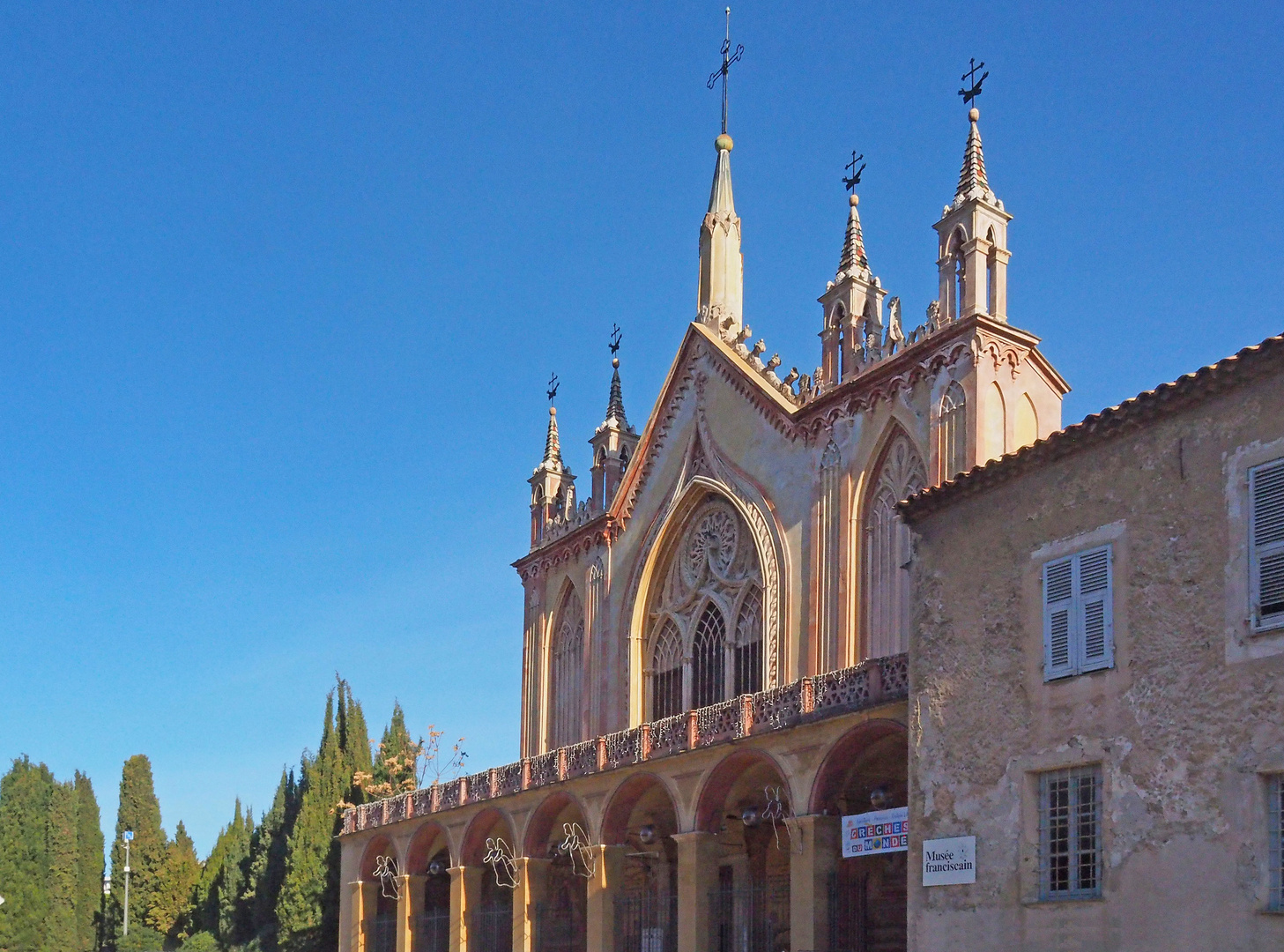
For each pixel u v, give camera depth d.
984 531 27.36
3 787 91.12
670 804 44.94
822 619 40.25
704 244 50.69
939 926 26.77
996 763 26.08
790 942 37.66
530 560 56.28
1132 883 22.95
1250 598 21.97
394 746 79.62
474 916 49.38
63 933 89.81
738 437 45.47
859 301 42.06
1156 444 24.08
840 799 35.09
